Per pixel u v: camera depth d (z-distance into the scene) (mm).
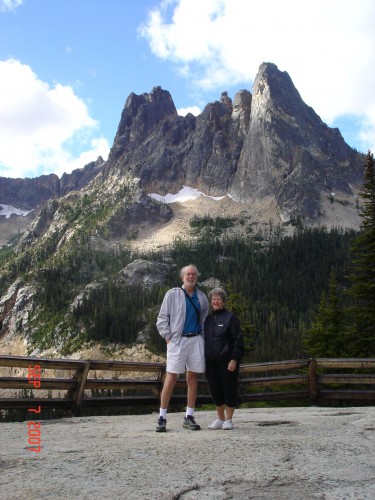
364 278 30781
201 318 8695
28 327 193375
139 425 9234
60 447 6402
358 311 31047
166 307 8523
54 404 11805
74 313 178000
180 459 5570
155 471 5027
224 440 6867
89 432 8016
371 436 7145
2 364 11133
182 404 13875
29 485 4480
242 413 11578
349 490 4355
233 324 8570
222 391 8625
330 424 8648
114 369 12641
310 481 4648
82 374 12188
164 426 8094
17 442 6914
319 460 5500
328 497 4176
